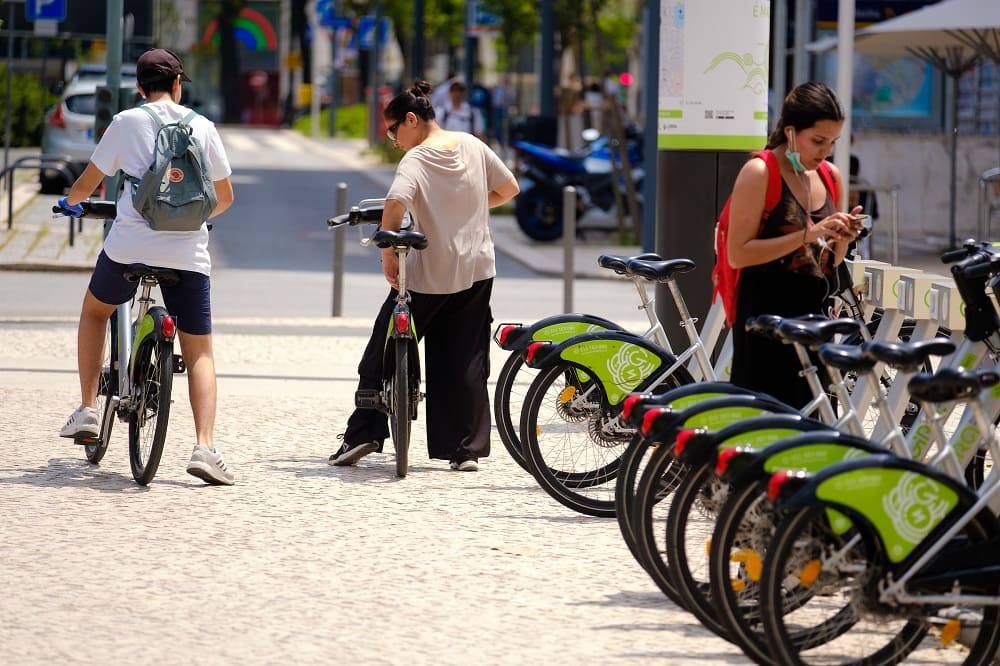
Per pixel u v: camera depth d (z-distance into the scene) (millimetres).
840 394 12977
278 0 176000
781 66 59969
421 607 13625
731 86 22781
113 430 21484
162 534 15977
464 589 14234
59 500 17375
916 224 60375
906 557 11102
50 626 12859
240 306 37562
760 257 14477
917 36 45094
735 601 11773
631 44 109375
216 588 14078
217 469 18203
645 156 45875
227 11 168750
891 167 60094
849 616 11430
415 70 96250
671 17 22938
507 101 105562
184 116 18266
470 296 19453
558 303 40281
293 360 28719
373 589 14148
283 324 33625
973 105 61656
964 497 11102
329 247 53406
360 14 131750
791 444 11250
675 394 13203
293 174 90188
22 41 92812
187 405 23703
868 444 11312
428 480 18969
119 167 18266
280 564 14945
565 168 56750
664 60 23125
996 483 11297
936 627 11422
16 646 12305
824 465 11266
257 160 104312
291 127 162500
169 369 17734
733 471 11266
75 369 26875
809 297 14781
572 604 13852
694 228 22938
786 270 14688
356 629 12930
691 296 22938
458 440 19562
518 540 16141
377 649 12391
